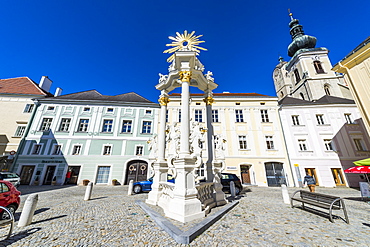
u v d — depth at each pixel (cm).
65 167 1745
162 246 311
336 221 480
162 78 779
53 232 380
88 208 616
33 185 1620
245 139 1933
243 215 529
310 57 2898
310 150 1794
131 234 366
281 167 1820
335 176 1689
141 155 1895
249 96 2078
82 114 1969
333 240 345
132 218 485
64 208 617
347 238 356
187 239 321
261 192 1204
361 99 879
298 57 2992
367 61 869
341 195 1142
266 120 2008
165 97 770
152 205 631
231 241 334
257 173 1800
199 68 744
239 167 1822
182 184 471
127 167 1848
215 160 706
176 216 443
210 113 763
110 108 2045
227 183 1146
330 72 2706
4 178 1166
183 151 505
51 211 570
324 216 532
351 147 1741
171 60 758
